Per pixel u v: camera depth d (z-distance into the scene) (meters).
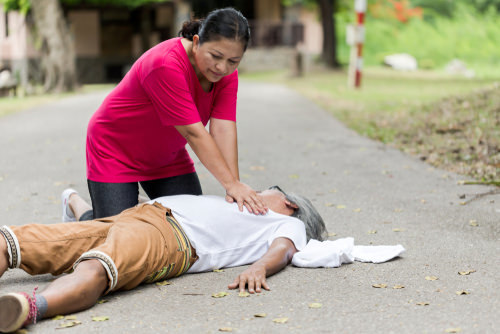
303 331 2.91
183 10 28.14
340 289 3.49
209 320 3.05
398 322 3.00
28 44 24.94
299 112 14.23
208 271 3.86
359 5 20.12
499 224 4.94
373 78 26.66
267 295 3.41
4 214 5.54
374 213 5.41
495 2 40.59
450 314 3.09
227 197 3.95
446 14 39.88
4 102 17.81
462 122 9.68
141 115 4.03
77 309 3.11
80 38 29.27
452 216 5.23
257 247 3.94
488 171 7.02
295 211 4.18
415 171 7.28
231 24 3.56
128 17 29.52
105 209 4.19
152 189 4.53
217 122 4.15
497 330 2.88
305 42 34.88
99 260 3.19
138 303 3.29
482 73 31.27
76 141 10.36
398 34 37.78
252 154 8.77
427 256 4.12
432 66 34.78
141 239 3.41
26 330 2.91
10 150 9.47
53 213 5.58
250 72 32.06
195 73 3.84
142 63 3.86
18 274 3.85
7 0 23.25
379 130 10.55
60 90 21.25
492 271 3.78
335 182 6.79
